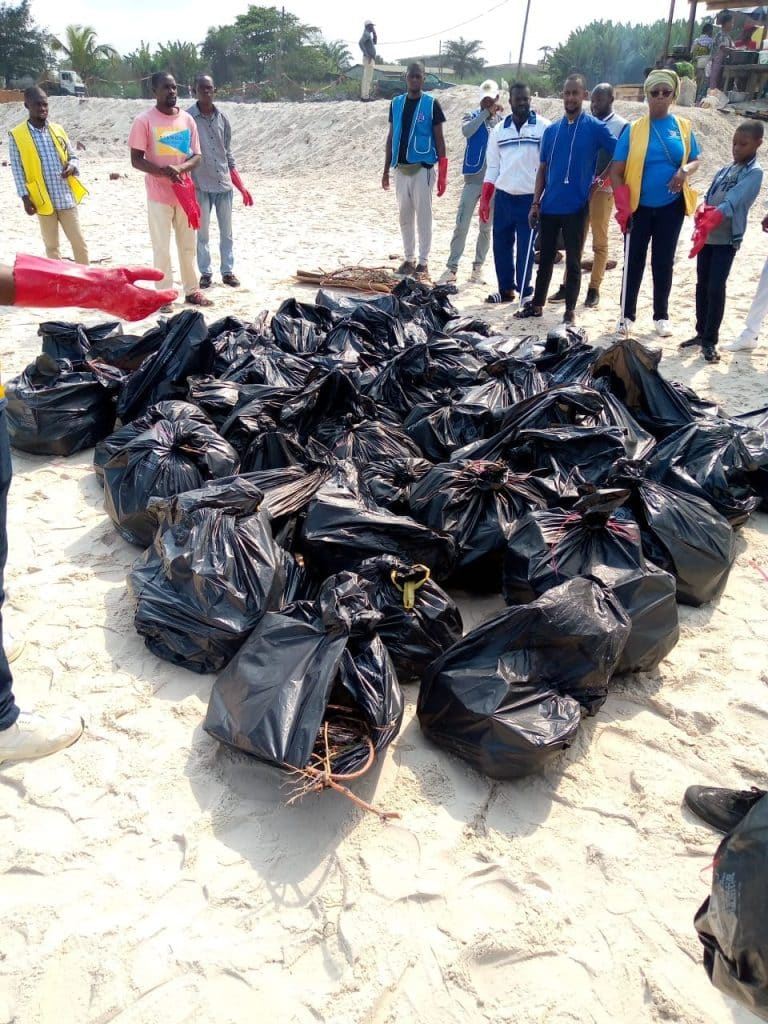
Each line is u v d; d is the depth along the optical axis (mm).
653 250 7184
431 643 3250
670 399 5000
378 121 21953
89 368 5422
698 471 4320
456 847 2576
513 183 7984
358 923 2324
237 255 11172
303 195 17297
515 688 2812
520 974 2227
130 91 48000
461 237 9383
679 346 7250
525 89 7750
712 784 2842
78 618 3650
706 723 3102
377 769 2836
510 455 4449
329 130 22594
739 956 1546
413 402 5344
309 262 10789
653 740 3025
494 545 3758
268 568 3348
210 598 3242
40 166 8117
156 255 8031
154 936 2287
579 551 3469
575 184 7160
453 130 19859
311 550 3600
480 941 2275
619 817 2705
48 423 5090
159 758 2895
